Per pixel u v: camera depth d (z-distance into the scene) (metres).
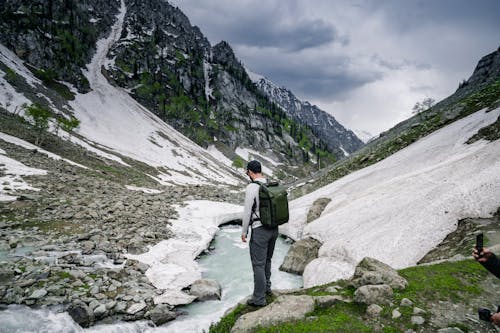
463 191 15.24
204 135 152.12
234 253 19.28
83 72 137.50
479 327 5.37
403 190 19.73
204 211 29.23
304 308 6.20
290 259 16.80
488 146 20.03
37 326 8.76
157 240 18.25
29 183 25.52
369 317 5.83
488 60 85.06
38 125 56.72
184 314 10.78
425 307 6.03
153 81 171.38
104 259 14.33
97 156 61.06
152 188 47.56
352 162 45.12
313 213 24.36
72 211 20.70
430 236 13.44
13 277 11.27
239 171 140.12
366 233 15.81
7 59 96.44
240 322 6.13
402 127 61.88
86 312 9.41
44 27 133.25
